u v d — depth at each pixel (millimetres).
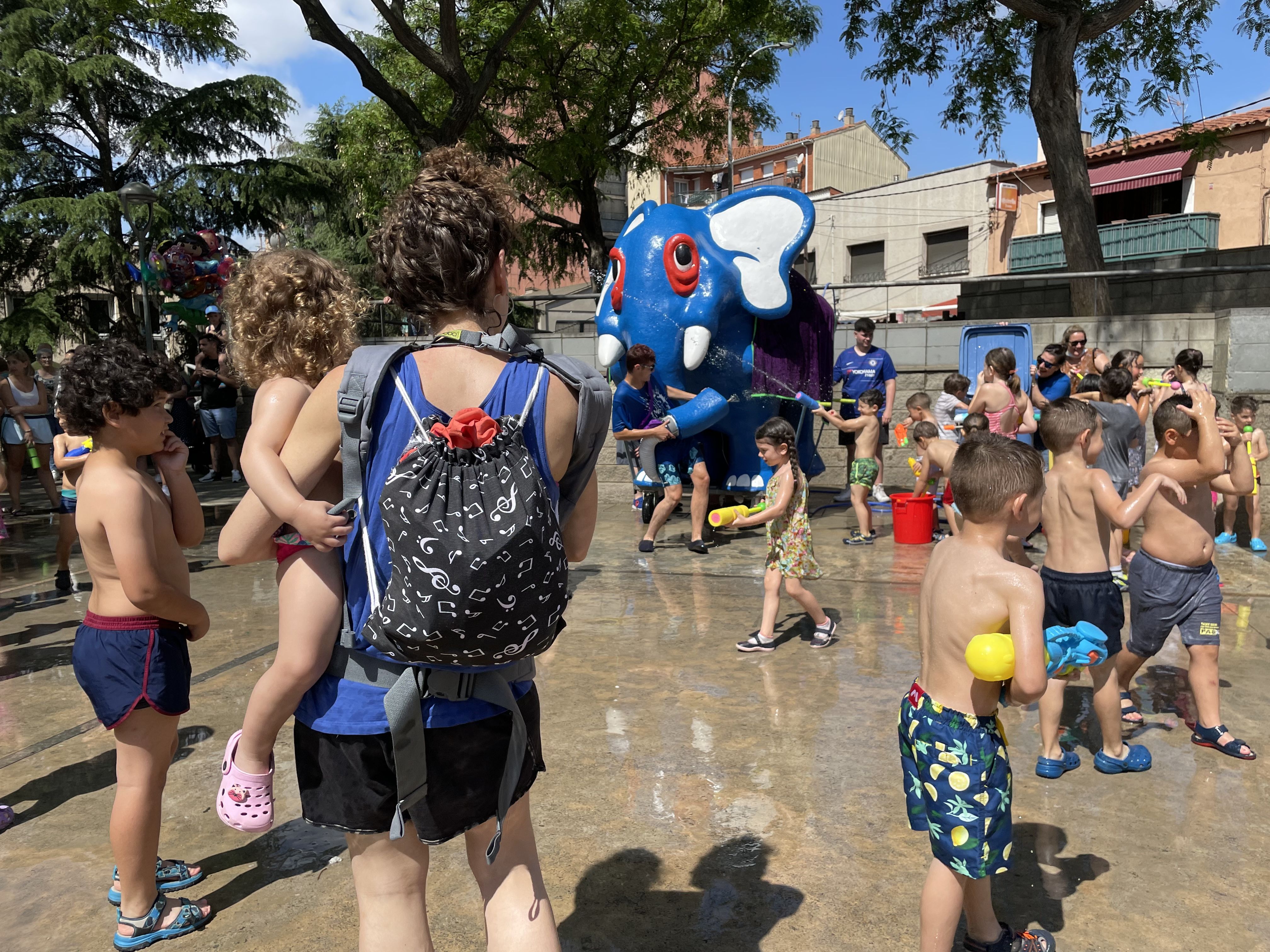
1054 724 3488
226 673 4801
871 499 10086
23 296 22875
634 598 6281
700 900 2699
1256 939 2496
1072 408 3516
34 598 6676
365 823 1615
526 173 21875
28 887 2867
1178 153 23562
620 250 8469
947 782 2295
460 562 1400
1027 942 2426
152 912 2580
